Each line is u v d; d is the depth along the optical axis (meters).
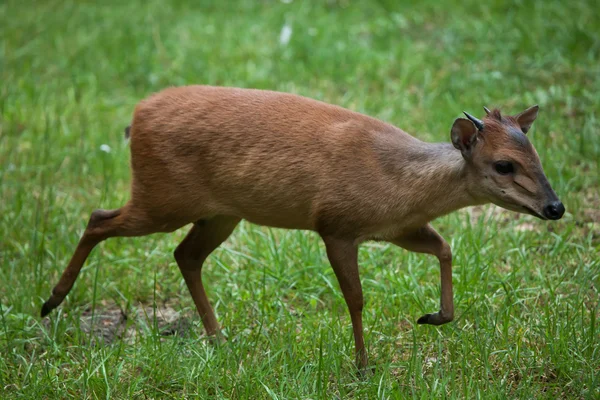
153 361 8.93
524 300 9.93
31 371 8.98
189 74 16.47
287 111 9.08
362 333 8.84
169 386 8.77
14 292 10.48
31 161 13.77
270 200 9.00
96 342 9.41
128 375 8.95
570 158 12.86
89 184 13.37
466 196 8.60
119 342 9.38
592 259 10.62
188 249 9.84
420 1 19.08
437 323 8.97
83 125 14.39
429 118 14.32
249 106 9.14
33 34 18.36
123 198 12.72
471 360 8.80
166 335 10.01
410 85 15.91
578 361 8.57
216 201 9.27
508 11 17.81
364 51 16.94
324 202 8.75
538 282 10.28
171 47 17.66
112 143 14.39
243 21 18.89
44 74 16.86
